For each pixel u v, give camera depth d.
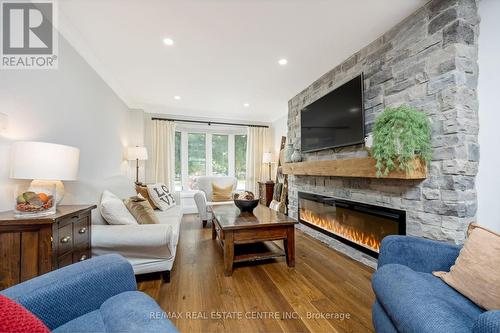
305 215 3.50
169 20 1.98
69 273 0.92
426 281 1.06
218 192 4.34
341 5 1.82
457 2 1.62
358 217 2.49
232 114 5.23
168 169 4.81
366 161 2.11
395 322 0.91
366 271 2.17
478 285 0.96
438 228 1.71
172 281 1.96
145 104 4.48
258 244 2.79
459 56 1.62
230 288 1.85
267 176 5.53
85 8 1.83
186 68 2.91
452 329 0.74
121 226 1.85
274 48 2.45
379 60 2.25
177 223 2.57
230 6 1.81
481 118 1.65
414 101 1.91
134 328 0.74
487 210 1.61
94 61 2.63
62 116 2.06
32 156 1.43
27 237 1.25
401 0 1.77
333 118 2.77
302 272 2.14
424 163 1.76
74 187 2.24
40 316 0.80
